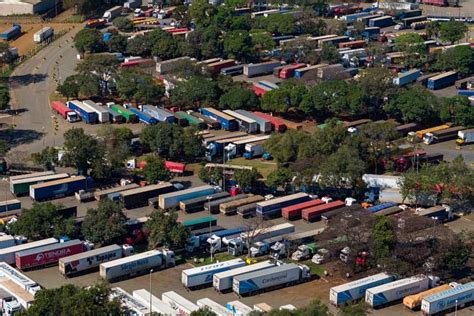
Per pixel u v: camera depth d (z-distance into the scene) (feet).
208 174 443.32
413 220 355.56
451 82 638.12
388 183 427.74
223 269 339.16
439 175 417.69
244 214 403.75
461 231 371.97
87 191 431.43
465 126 526.16
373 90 538.88
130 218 397.39
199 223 384.47
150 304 304.71
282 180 426.51
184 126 528.63
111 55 611.47
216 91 555.69
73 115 540.11
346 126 500.33
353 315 277.23
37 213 370.53
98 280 339.36
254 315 277.03
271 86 588.91
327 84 543.80
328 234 354.74
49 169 456.86
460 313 320.91
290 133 462.60
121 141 469.98
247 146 479.41
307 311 273.13
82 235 371.56
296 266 341.62
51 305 280.92
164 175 438.81
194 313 282.56
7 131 523.29
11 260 351.87
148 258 346.74
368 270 348.38
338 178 419.74
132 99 566.77
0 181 447.83
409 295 327.88
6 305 305.94
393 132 466.70
